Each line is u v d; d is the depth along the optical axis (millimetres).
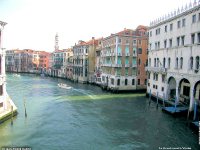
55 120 26281
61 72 91500
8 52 128250
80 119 26984
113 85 49375
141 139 20656
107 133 22188
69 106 34094
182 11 31438
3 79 24531
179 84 31781
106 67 54688
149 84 42531
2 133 21188
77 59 73875
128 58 49281
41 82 71438
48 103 36094
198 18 27656
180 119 26922
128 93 48625
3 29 24156
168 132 22422
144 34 51125
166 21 35906
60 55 93312
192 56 28625
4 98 25062
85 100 39281
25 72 120500
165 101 34688
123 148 18719
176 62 32906
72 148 18625
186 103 31547
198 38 27703
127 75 49375
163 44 37125
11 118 25562
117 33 49312
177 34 32656
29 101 37375
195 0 28453
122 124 25109
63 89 54000
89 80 68000
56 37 115250
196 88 29281
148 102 38000
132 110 31797
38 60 119938
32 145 18969
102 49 58781
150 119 27047
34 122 24984
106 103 36719
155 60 40531
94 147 18875
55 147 18750
